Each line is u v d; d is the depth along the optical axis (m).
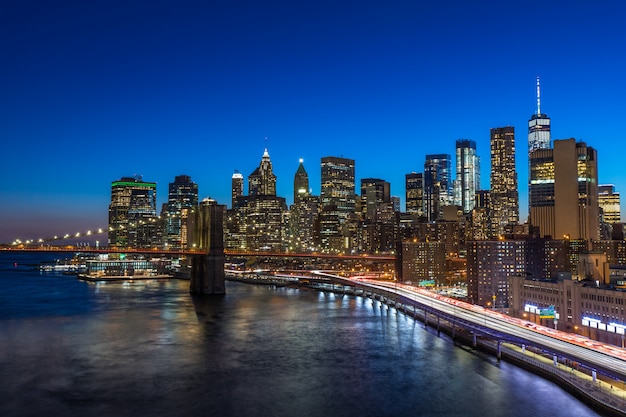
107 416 112.12
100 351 167.00
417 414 111.94
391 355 160.62
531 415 109.56
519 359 146.75
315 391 127.06
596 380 122.25
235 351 167.38
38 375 139.75
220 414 113.38
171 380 135.75
